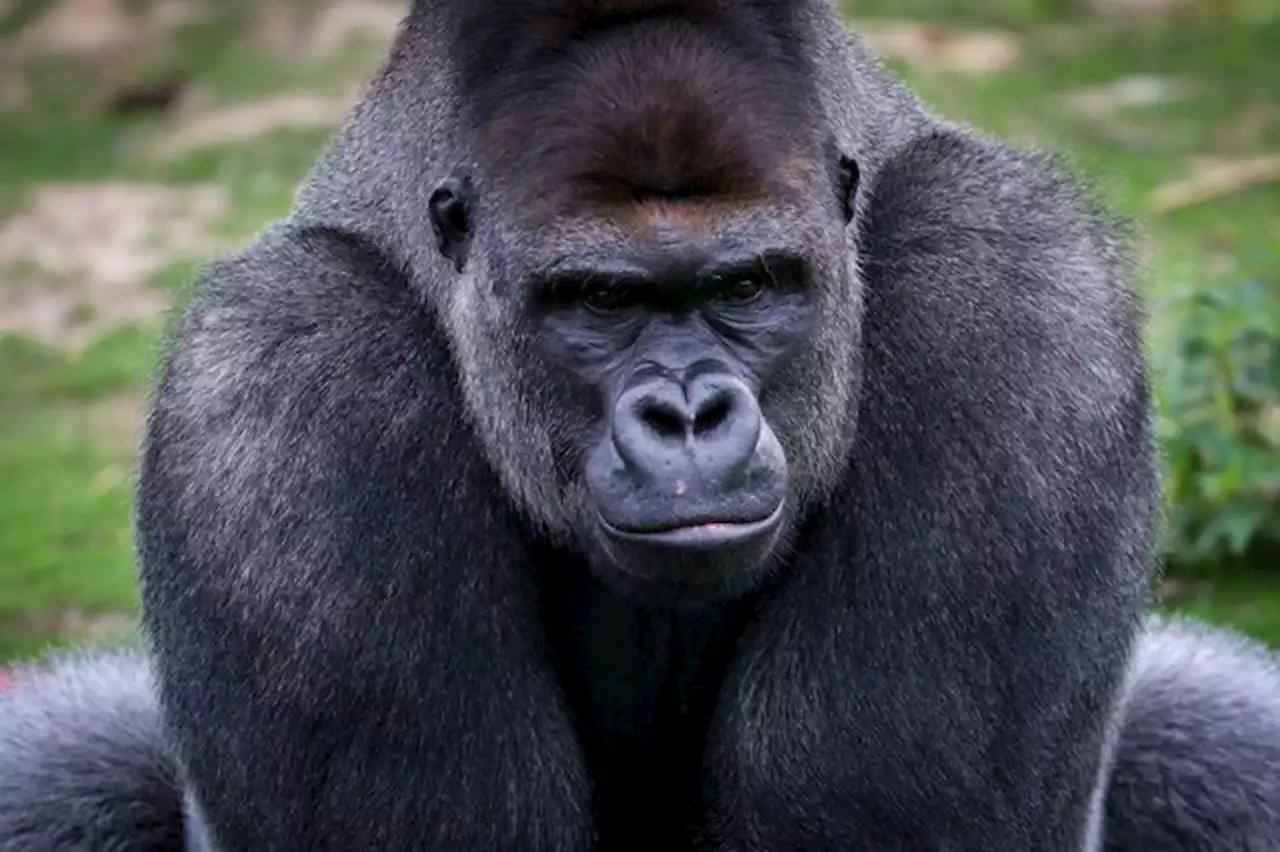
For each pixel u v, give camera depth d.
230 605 22.28
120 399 49.66
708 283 21.03
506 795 22.36
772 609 22.77
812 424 21.98
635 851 25.11
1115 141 61.00
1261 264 44.44
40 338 53.69
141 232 60.09
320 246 23.30
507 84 21.72
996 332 22.64
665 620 23.58
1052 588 22.59
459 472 22.47
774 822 22.69
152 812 26.72
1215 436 35.97
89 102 73.31
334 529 22.12
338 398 22.36
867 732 22.52
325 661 22.11
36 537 41.34
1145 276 24.69
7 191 64.19
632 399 20.67
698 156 20.91
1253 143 60.62
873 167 23.77
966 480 22.45
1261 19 74.81
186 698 22.83
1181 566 36.53
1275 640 33.88
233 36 76.81
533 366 21.69
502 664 22.36
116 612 38.06
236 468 22.36
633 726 24.45
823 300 21.73
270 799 22.61
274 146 66.06
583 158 21.03
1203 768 26.67
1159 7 77.75
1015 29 75.38
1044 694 22.78
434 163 22.75
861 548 22.55
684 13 21.47
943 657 22.50
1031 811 23.06
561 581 23.70
